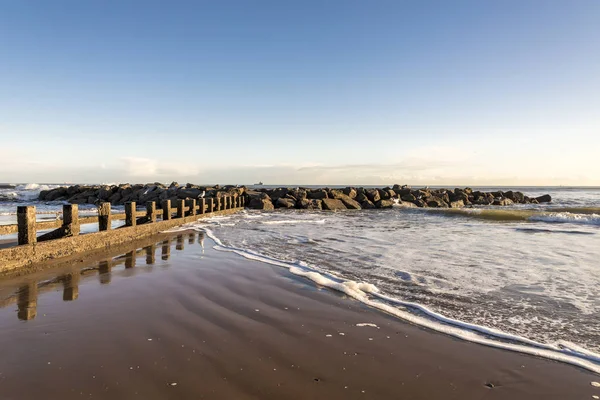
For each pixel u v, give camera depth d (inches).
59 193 1605.6
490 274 281.1
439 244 433.7
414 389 122.3
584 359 144.6
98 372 128.0
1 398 111.0
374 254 364.2
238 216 900.6
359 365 138.3
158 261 327.6
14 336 158.1
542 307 205.9
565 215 800.9
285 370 133.2
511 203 1620.3
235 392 117.6
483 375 132.2
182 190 1288.1
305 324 178.9
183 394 115.4
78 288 236.1
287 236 505.4
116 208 1261.1
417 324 180.1
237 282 255.6
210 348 149.4
